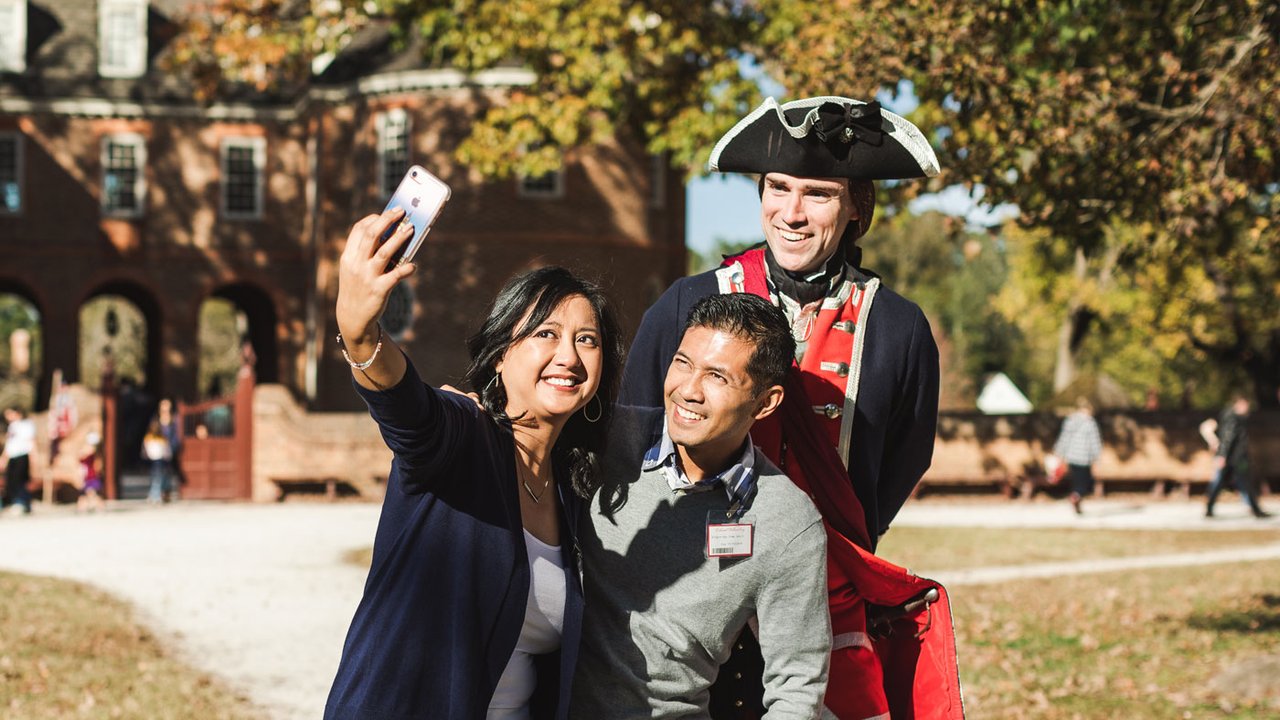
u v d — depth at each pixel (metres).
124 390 33.94
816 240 3.33
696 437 2.86
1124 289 34.34
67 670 9.06
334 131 31.92
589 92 17.58
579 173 29.30
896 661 3.32
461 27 18.41
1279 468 25.77
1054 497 25.14
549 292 2.82
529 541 2.84
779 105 3.29
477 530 2.69
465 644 2.65
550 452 2.93
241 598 12.37
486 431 2.75
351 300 2.42
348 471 23.84
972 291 68.81
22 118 34.97
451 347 28.81
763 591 2.93
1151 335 35.62
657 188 30.73
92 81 35.28
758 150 3.31
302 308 35.97
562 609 2.87
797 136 3.23
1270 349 30.62
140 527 18.95
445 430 2.61
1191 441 25.33
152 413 33.97
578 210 29.27
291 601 12.21
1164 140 8.11
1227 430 21.17
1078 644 10.34
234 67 22.73
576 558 2.91
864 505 3.45
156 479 23.50
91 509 22.02
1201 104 8.03
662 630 2.92
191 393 35.59
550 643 2.89
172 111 35.41
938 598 3.23
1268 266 22.61
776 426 3.26
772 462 3.23
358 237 2.44
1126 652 9.88
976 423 24.92
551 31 16.88
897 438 3.54
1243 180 8.13
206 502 23.75
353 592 12.77
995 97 8.34
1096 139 8.14
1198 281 29.94
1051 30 8.77
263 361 38.91
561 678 2.82
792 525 2.93
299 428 23.80
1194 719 7.73
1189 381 44.66
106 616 11.26
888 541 17.64
